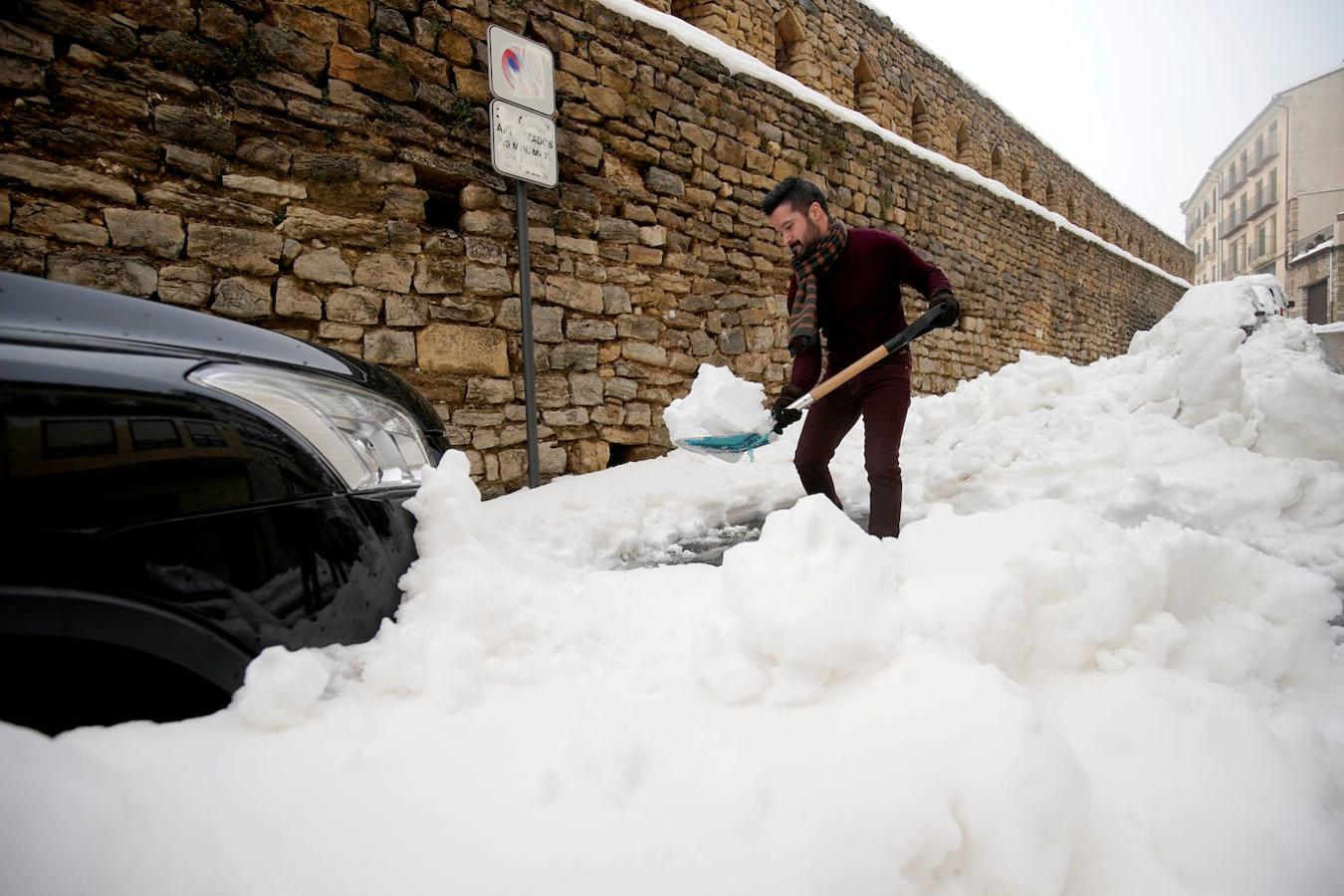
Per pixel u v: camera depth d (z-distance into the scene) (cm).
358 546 121
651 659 126
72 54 320
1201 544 149
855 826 82
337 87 399
